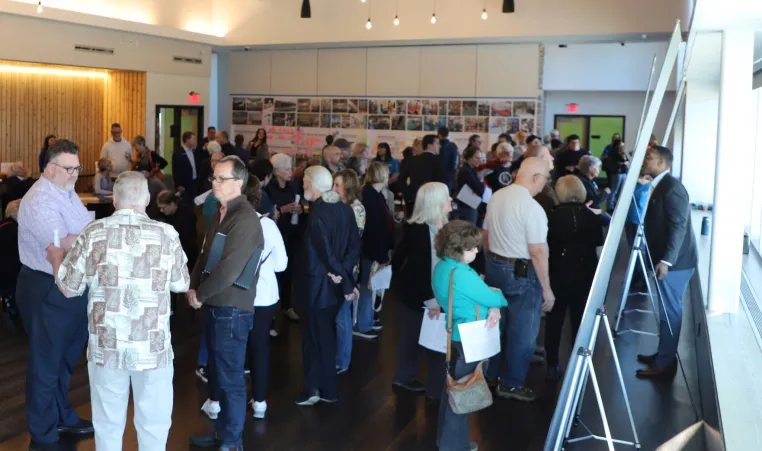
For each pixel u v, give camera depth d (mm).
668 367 5457
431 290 4871
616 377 5461
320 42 14969
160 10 14633
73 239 3902
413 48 15477
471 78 15070
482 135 15109
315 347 4766
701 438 4332
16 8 11750
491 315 3770
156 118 14711
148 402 3389
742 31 4887
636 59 18047
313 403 4805
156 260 3309
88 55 13195
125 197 3320
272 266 4395
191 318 6875
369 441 4266
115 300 3260
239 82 17219
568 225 5238
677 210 5102
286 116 16781
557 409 3262
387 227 5840
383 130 15898
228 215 3826
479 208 9164
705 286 5613
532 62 14617
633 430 4105
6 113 13273
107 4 13562
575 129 19406
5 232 6219
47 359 4020
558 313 5328
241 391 3959
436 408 4797
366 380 5301
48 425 4062
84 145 14805
